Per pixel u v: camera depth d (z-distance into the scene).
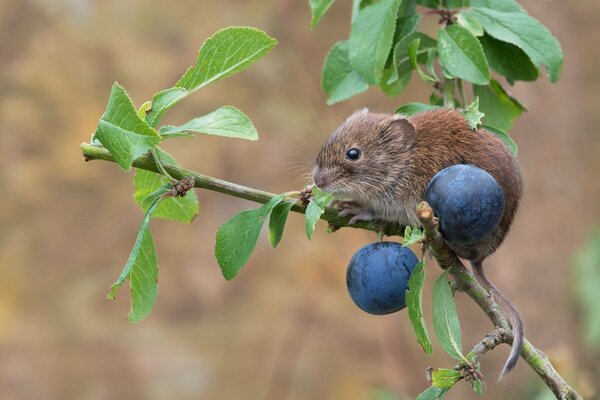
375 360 16.19
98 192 17.38
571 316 13.56
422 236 4.59
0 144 17.17
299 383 16.22
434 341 13.89
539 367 5.00
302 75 16.61
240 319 16.75
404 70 6.20
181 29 17.28
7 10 17.27
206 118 4.78
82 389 16.38
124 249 17.25
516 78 6.17
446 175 4.74
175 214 5.89
